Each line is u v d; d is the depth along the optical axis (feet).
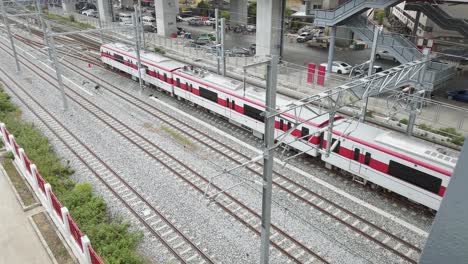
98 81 110.22
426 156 48.70
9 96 93.56
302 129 62.95
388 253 44.24
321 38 155.43
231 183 58.08
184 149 69.10
